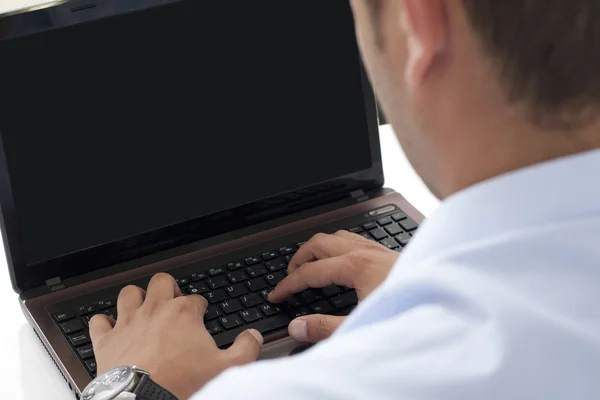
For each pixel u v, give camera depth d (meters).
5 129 1.33
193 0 1.42
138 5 1.39
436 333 0.48
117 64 1.39
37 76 1.34
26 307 1.36
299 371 0.48
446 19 0.51
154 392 1.10
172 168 1.45
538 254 0.48
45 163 1.37
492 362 0.46
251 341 1.25
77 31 1.35
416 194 1.67
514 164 0.53
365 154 1.59
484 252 0.49
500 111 0.52
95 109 1.38
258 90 1.49
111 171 1.41
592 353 0.45
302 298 1.36
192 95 1.44
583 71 0.49
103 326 1.28
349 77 1.55
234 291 1.38
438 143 0.56
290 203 1.55
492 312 0.47
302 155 1.54
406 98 0.57
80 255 1.41
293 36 1.49
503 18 0.49
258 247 1.47
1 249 1.59
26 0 2.25
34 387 1.29
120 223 1.43
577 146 0.52
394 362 0.47
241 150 1.49
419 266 0.51
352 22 1.53
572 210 0.49
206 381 1.17
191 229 1.48
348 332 0.53
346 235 1.44
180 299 1.29
